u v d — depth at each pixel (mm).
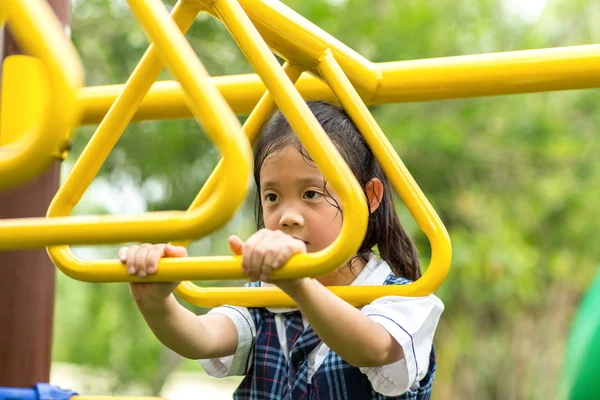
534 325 4992
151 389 5484
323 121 1206
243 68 3988
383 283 1222
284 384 1184
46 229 760
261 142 1159
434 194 4309
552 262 4688
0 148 698
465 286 4312
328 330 935
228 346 1188
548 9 4785
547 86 1092
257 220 1241
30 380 1269
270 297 1020
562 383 2090
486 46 4516
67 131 684
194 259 852
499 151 4363
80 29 4156
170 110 1221
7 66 1005
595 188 4523
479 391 5023
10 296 1266
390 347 1021
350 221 809
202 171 4301
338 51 1062
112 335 5754
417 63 1106
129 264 874
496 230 4238
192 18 980
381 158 1000
